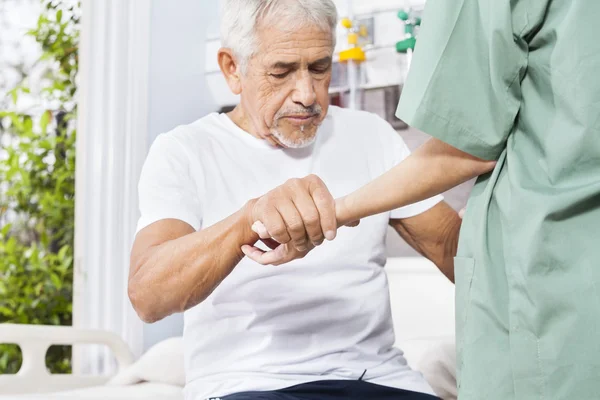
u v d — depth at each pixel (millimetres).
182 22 3402
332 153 1740
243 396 1440
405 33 2789
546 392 1038
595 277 1022
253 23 1601
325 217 1233
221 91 3420
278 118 1624
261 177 1683
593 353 1014
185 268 1416
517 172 1084
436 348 2219
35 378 2623
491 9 1084
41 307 3510
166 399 2225
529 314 1048
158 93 3318
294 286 1584
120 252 3193
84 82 3246
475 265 1123
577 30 1036
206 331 1593
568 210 1032
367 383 1522
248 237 1374
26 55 3566
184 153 1661
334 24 1636
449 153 1160
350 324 1600
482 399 1090
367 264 1644
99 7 3258
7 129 3570
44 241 3537
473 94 1110
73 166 3562
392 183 1203
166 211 1574
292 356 1547
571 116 1041
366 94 2920
